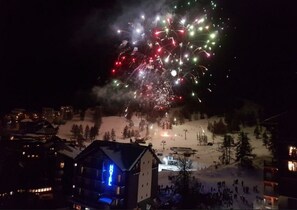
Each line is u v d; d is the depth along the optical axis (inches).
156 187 1955.0
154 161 1946.4
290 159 1284.4
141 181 1771.7
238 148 3243.1
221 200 1871.3
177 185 2116.1
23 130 4293.8
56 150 2415.1
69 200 1829.5
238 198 1962.4
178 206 1766.7
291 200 1263.5
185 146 4325.8
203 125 5703.7
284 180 1286.9
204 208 1723.7
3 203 1878.7
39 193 2164.1
